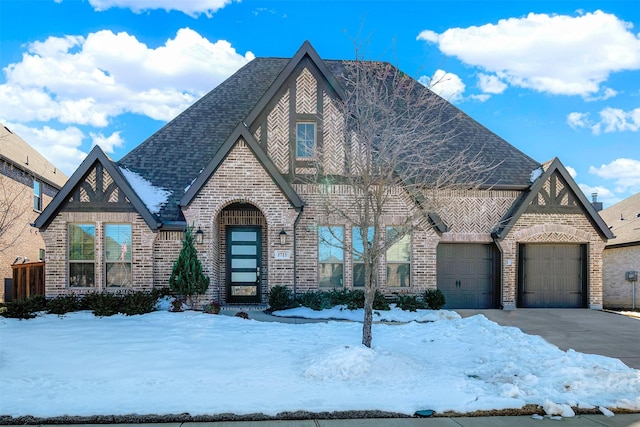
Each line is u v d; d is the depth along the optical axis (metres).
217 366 8.95
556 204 17.50
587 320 14.86
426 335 11.90
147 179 16.70
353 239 16.33
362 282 16.28
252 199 15.61
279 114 16.52
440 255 17.42
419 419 6.90
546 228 17.33
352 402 7.37
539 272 17.58
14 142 27.95
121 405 7.14
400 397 7.60
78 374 8.46
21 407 7.04
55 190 30.62
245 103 19.17
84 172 15.32
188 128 18.25
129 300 14.23
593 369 8.62
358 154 11.35
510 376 8.64
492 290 17.55
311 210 16.16
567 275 17.64
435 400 7.51
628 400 7.55
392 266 16.50
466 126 19.39
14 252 25.06
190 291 14.51
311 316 14.33
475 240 17.27
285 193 15.56
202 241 15.38
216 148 17.73
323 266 16.30
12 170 24.94
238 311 15.01
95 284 15.38
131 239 15.52
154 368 8.80
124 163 17.00
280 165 16.38
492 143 18.92
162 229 15.51
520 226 17.28
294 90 16.58
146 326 12.37
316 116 16.48
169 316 13.64
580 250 17.73
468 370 9.15
